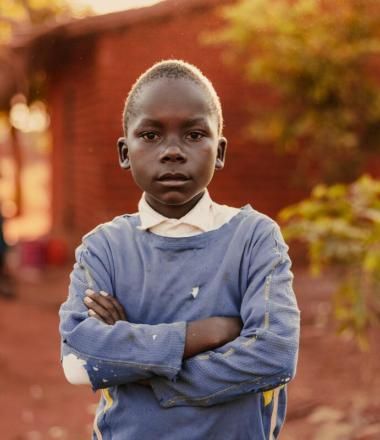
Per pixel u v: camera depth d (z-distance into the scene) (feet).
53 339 25.18
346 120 29.68
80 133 40.91
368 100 30.17
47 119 53.01
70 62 39.01
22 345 24.08
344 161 32.40
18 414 18.02
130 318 5.65
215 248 5.61
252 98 37.73
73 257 42.04
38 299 32.19
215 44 32.96
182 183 5.30
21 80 38.29
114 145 36.58
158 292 5.56
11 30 45.47
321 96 29.73
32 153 111.24
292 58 28.68
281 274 5.61
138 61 34.24
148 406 5.50
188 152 5.31
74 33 34.60
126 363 5.36
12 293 32.32
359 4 29.04
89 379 5.49
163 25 31.63
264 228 5.71
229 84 37.17
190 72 5.47
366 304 12.79
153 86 5.39
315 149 33.35
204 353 5.41
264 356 5.35
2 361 21.85
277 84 30.17
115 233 5.83
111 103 35.81
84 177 40.45
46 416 17.94
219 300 5.54
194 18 30.89
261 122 32.22
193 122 5.32
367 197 13.26
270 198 39.58
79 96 40.22
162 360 5.32
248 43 29.91
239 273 5.61
